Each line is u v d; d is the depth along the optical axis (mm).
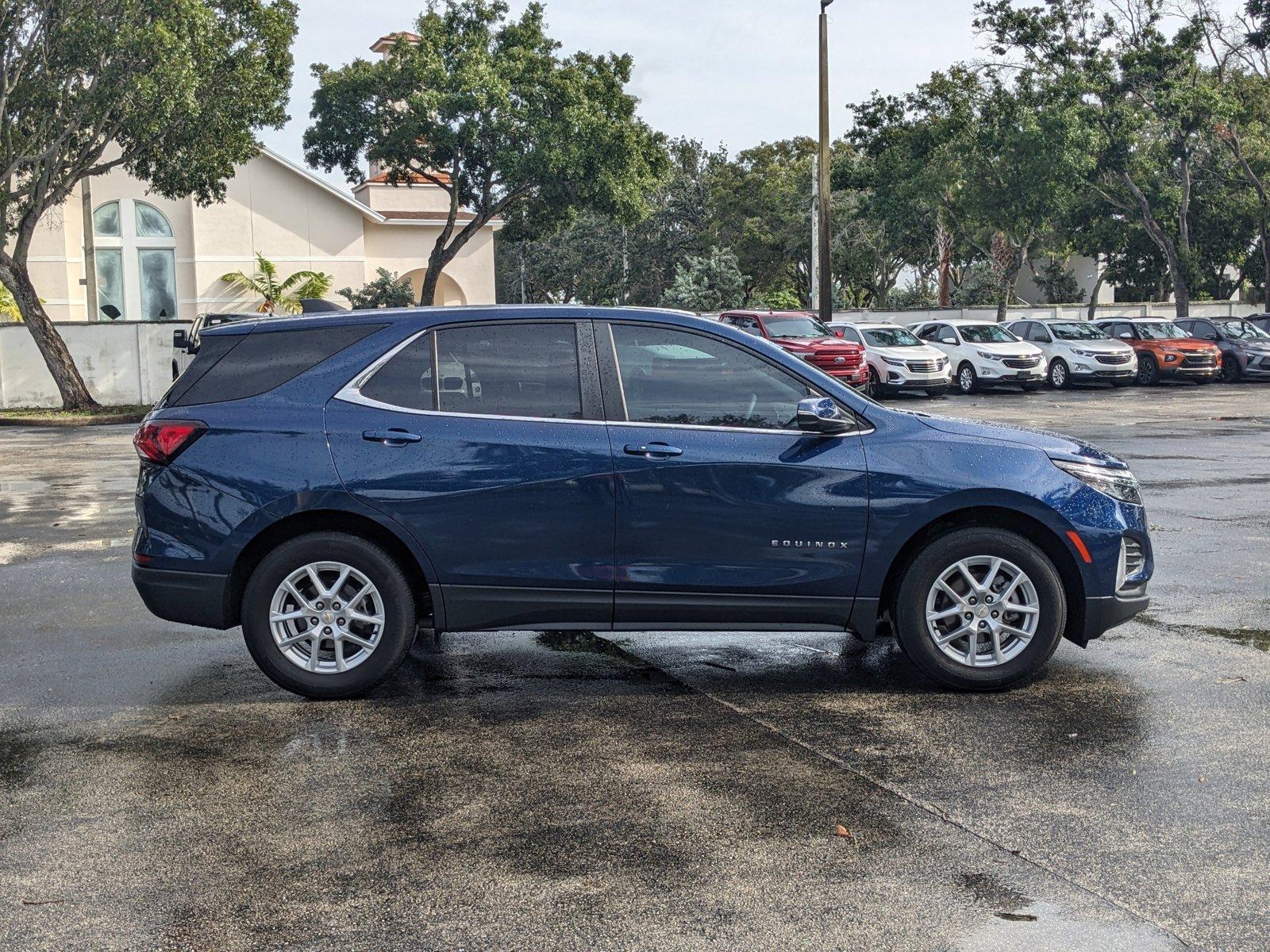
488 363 5957
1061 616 5891
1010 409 24688
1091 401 27031
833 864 3992
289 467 5805
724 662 6621
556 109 33719
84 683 6219
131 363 29969
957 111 40656
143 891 3844
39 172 26703
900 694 5957
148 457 5922
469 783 4773
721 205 65250
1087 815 4387
